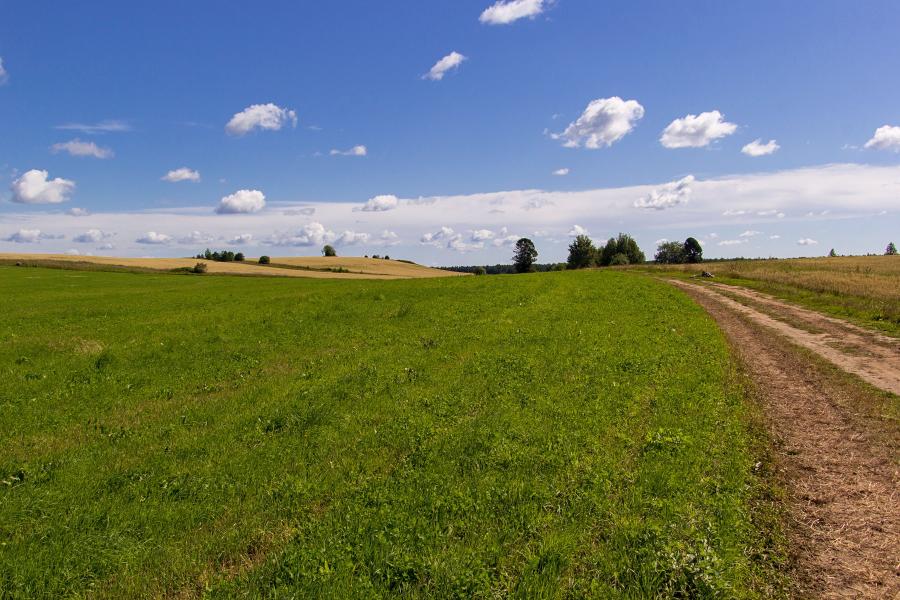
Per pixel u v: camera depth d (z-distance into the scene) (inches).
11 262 3742.6
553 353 768.3
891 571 267.6
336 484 366.3
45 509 335.9
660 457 392.2
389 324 1114.7
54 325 1205.7
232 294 1973.4
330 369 719.7
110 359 800.3
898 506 330.6
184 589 262.2
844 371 682.8
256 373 722.8
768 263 3855.8
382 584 254.4
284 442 450.9
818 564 274.7
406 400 558.6
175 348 896.9
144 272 3693.4
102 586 262.8
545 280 2186.3
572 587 253.1
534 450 407.2
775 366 721.0
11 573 267.6
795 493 350.0
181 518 324.5
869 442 435.5
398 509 323.6
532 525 301.4
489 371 669.3
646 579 251.6
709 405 521.7
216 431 486.6
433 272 5777.6
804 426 478.3
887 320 1075.9
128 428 501.7
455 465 388.5
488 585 250.5
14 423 520.7
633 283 2034.9
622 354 756.6
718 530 295.1
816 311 1275.8
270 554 282.7
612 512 314.5
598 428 455.8
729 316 1246.9
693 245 6624.0
